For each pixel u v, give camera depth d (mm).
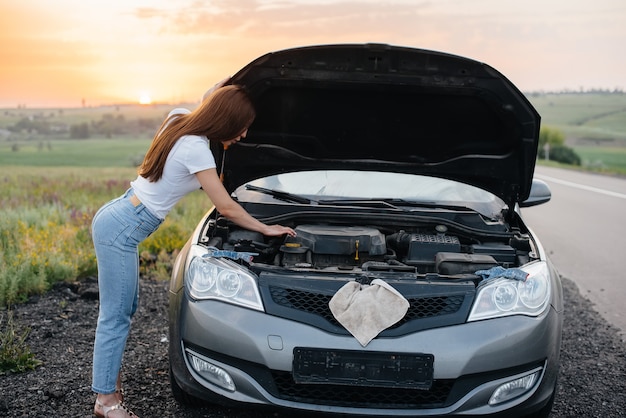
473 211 4352
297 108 4340
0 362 4082
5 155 99625
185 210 10945
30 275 5914
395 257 3959
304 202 4371
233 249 3898
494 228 4258
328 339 3115
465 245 4035
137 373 4141
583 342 5199
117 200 3311
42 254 6398
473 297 3277
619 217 12625
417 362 3096
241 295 3273
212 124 3162
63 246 7090
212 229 4113
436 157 4613
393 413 3125
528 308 3318
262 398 3172
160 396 3812
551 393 3406
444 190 4660
